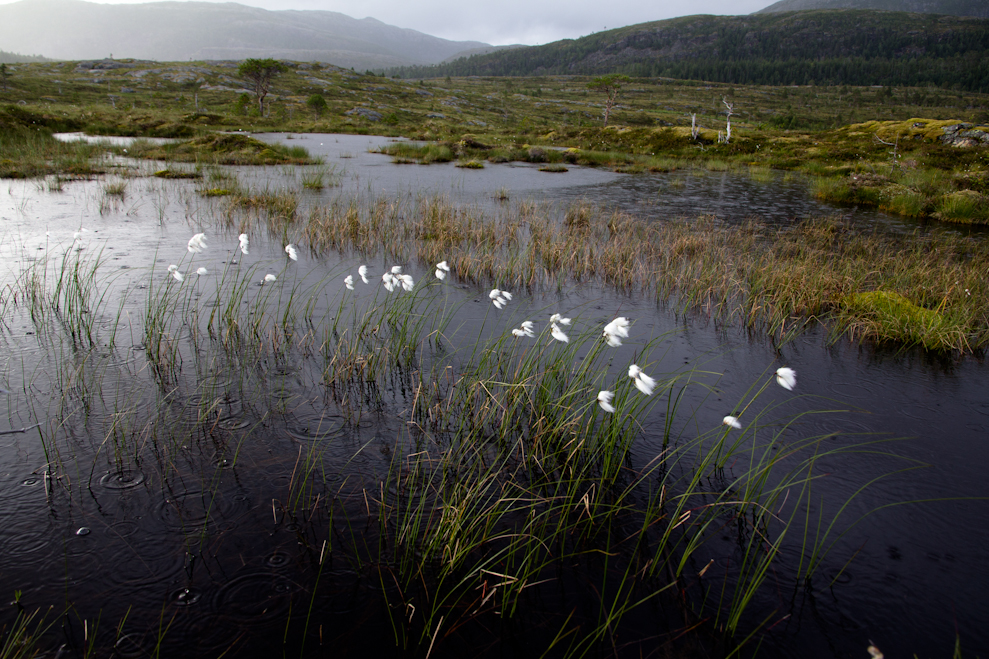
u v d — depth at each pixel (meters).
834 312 7.79
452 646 2.69
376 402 4.91
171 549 3.17
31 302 6.79
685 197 19.33
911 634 2.87
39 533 3.21
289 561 3.14
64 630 2.66
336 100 80.00
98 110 41.38
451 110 85.75
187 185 16.92
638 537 3.46
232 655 2.60
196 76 89.88
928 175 22.70
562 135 45.09
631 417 4.43
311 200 15.23
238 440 4.23
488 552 3.29
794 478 4.10
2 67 68.69
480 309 7.54
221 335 6.14
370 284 8.29
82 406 4.57
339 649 2.65
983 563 3.35
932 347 6.65
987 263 10.05
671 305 8.08
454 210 13.74
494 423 4.66
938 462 4.34
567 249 10.30
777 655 2.71
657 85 166.25
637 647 2.72
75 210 12.43
